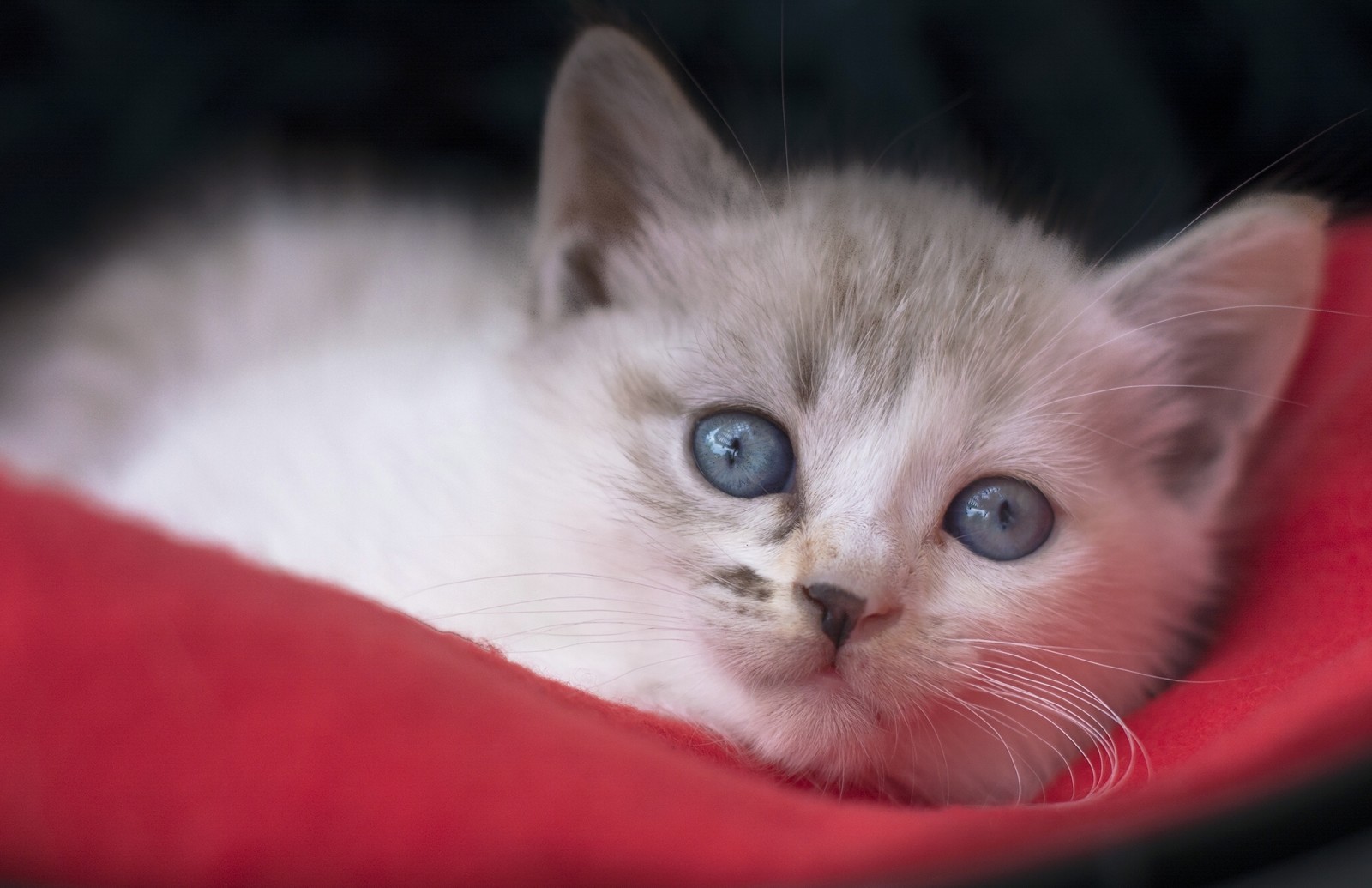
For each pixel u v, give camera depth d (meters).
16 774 0.19
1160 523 0.26
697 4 0.31
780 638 0.24
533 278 0.27
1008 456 0.25
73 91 0.31
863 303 0.25
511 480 0.26
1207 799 0.20
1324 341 0.26
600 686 0.25
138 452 0.31
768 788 0.21
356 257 0.33
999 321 0.25
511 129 0.33
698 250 0.26
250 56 0.32
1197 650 0.26
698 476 0.25
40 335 0.32
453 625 0.25
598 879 0.19
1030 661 0.25
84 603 0.19
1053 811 0.21
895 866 0.19
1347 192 0.27
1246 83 0.30
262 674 0.19
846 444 0.24
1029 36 0.31
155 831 0.19
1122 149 0.30
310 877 0.19
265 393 0.29
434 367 0.29
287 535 0.26
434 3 0.32
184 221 0.33
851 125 0.30
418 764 0.19
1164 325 0.27
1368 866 0.19
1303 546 0.25
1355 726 0.20
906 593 0.24
